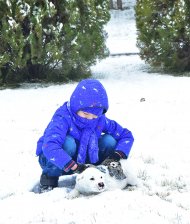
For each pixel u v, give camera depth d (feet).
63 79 51.31
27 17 46.70
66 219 12.87
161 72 55.36
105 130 16.58
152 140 24.57
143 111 33.09
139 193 14.55
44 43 48.44
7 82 49.65
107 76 53.67
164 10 53.16
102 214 12.88
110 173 15.03
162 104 35.58
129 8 141.49
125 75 53.78
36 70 51.13
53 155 14.79
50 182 16.16
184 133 26.03
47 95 41.96
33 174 18.79
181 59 53.98
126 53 76.33
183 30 52.80
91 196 14.55
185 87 43.16
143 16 54.39
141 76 52.21
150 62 56.24
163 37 53.11
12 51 47.14
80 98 14.99
